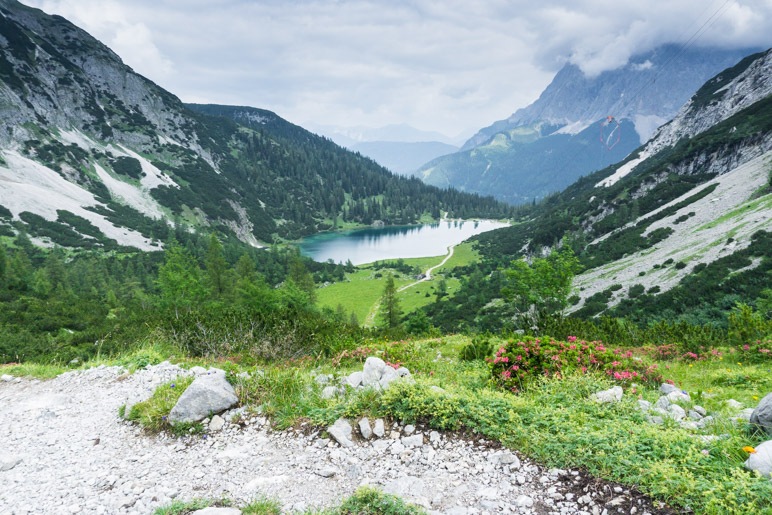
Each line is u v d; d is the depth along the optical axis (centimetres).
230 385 879
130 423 827
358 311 10912
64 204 14675
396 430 683
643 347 1686
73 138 19500
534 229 19212
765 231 6344
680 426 605
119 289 9088
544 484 506
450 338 2141
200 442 728
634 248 8994
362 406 749
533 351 965
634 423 615
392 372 891
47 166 16688
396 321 7994
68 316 4288
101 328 2758
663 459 495
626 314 5594
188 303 5419
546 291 3528
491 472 548
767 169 8850
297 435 715
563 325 1959
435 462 589
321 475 590
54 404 980
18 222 12406
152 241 14600
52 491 599
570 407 684
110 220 15138
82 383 1120
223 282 7281
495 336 2184
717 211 8594
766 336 1516
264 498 535
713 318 4428
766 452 455
